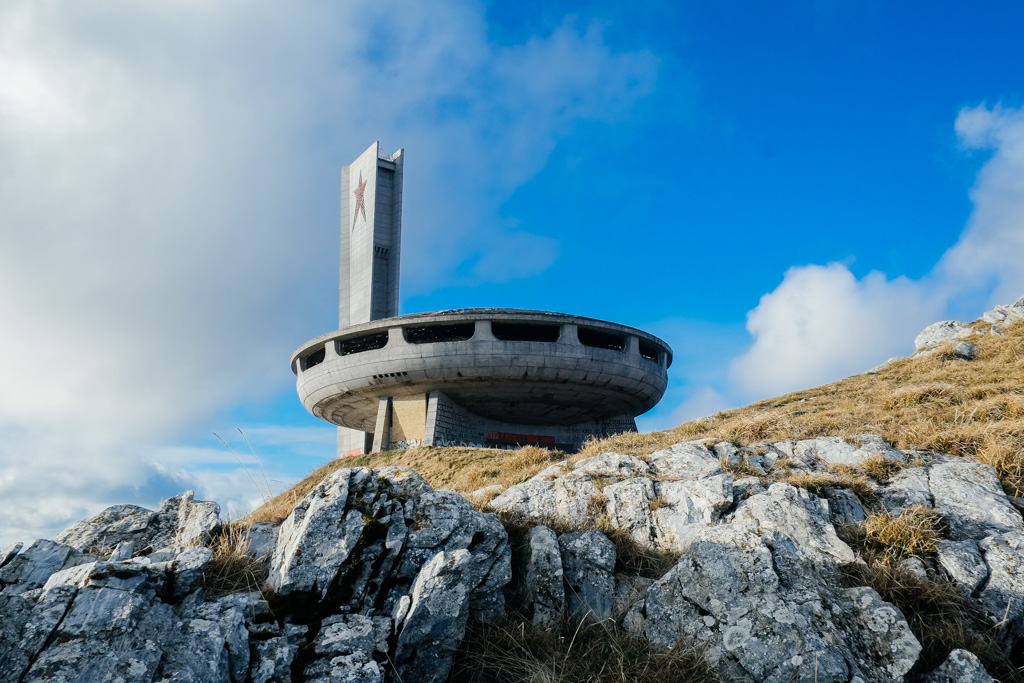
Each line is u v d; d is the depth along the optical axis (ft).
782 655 17.13
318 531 19.47
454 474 97.45
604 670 17.72
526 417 192.95
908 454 35.12
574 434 205.05
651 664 17.99
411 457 124.36
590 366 160.15
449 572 18.03
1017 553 23.20
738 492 29.68
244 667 14.88
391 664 16.28
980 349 89.30
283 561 19.25
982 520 26.43
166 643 14.39
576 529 27.73
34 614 13.75
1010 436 35.73
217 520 22.58
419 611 17.15
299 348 182.91
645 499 30.45
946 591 21.44
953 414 49.80
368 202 253.03
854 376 100.68
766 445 40.40
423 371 159.02
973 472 30.04
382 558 19.54
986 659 19.02
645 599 21.39
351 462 133.80
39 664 12.71
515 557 24.03
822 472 35.27
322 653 15.97
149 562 17.31
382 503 21.11
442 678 17.12
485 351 155.63
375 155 254.88
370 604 18.47
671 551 26.78
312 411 199.52
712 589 19.77
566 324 161.27
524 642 19.06
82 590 14.48
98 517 23.08
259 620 16.78
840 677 16.22
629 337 170.09
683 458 37.96
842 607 18.84
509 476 54.60
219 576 18.80
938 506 27.84
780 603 18.52
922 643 18.99
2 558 17.35
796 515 24.56
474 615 20.08
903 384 77.30
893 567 22.88
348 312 252.42
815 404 75.72
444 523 21.17
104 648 13.34
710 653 18.03
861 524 26.50
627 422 202.90
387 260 252.01
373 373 163.94
